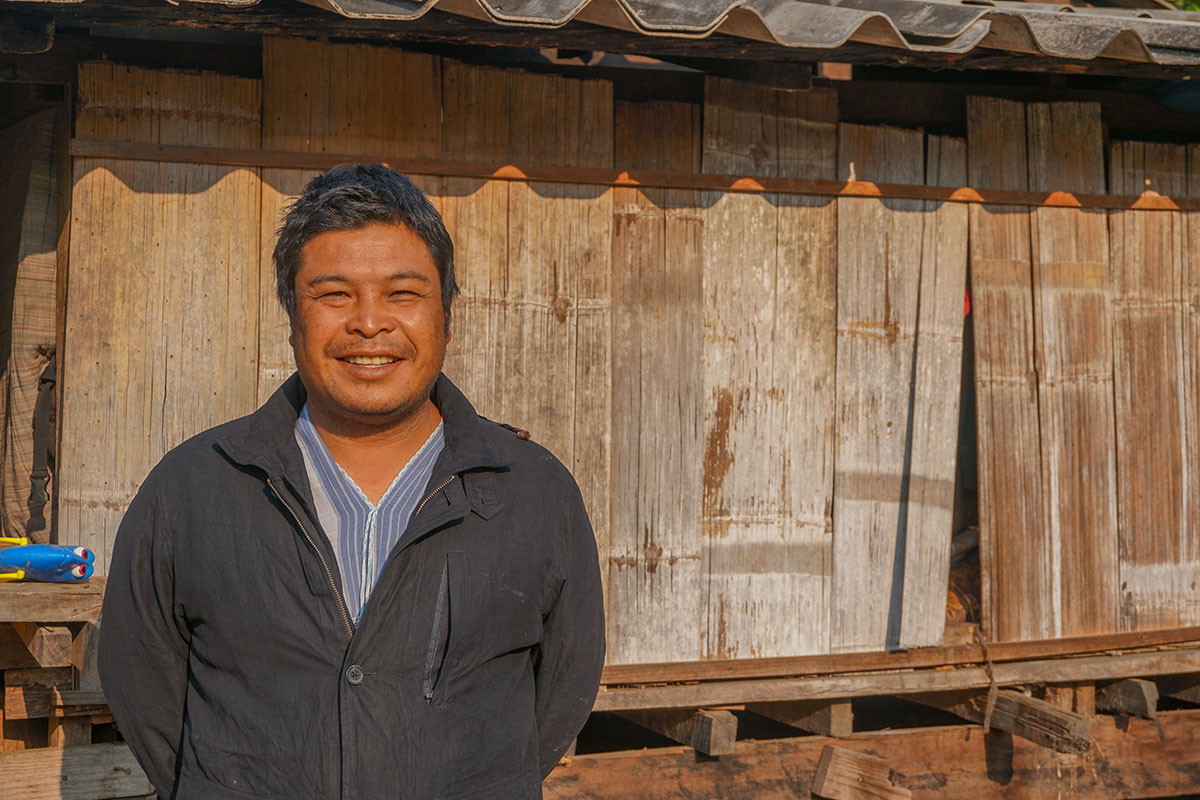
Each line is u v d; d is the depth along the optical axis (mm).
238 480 1684
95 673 2645
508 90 3652
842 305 3973
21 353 3648
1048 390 4168
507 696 1707
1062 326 4188
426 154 3570
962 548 4727
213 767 1608
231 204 3416
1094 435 4223
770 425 3904
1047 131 4188
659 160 3809
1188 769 4309
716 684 3787
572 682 1885
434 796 1594
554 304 3680
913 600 4031
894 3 3271
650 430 3777
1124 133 4453
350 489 1730
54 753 2742
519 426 3635
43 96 3561
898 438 4035
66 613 2549
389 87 3541
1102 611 4230
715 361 3848
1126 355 4273
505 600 1690
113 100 3320
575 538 1843
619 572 3744
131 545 1706
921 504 4043
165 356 3363
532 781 1712
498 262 3623
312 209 1683
